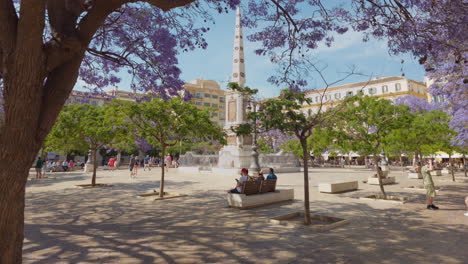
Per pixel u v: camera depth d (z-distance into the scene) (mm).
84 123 13539
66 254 4426
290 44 6789
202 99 72562
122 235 5504
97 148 14961
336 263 3971
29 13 2598
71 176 22641
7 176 2572
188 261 4094
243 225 6324
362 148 10773
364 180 17750
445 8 5145
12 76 2699
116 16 7047
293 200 9969
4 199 2562
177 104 10141
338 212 7770
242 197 8281
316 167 40656
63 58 2994
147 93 9750
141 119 10266
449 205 8766
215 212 7809
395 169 34531
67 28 3129
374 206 8727
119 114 10086
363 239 5180
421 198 10281
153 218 7059
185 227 6148
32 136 2727
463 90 10594
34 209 8281
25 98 2658
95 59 8328
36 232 5734
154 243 4980
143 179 18938
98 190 12859
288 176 21203
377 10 5652
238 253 4430
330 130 9914
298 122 6406
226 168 23266
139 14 6871
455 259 4098
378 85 56031
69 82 3098
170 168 37656
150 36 7125
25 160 2670
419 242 4961
